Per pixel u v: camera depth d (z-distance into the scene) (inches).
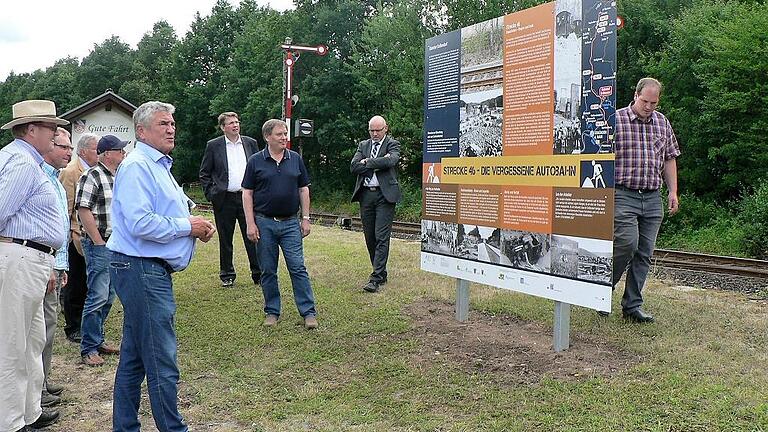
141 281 140.5
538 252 204.1
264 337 231.8
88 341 211.3
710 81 656.4
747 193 617.6
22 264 146.5
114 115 587.5
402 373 191.2
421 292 289.9
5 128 153.3
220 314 263.7
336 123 1209.4
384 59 1138.0
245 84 1435.8
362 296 284.5
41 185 149.6
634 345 203.8
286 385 187.5
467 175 233.3
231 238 313.6
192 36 1786.4
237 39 1558.8
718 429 143.6
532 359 196.9
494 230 221.6
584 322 232.1
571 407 159.9
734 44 628.1
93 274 210.1
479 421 156.3
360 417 162.4
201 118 1660.9
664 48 783.7
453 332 228.7
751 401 156.6
